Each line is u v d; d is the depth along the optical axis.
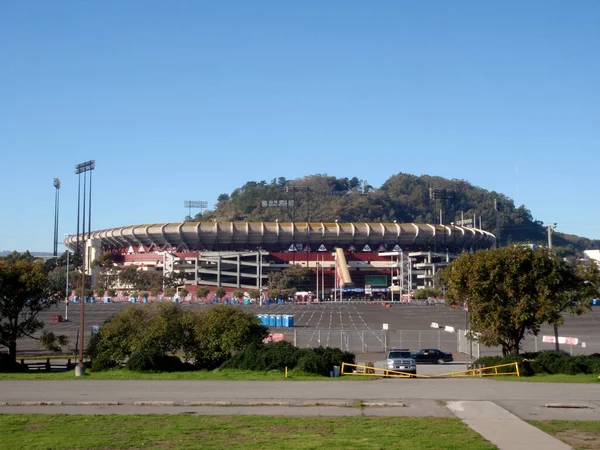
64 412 26.05
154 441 20.09
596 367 37.84
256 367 41.00
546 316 41.28
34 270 54.41
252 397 29.52
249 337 46.06
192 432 21.52
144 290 190.00
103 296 182.38
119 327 46.78
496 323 42.09
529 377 37.25
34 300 53.81
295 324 102.81
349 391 31.50
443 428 21.86
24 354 62.91
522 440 20.00
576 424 22.59
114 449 19.08
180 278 198.62
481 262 43.03
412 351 62.16
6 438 20.64
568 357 39.22
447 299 46.59
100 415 24.95
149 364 41.62
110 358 45.50
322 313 132.75
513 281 42.00
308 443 19.55
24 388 33.38
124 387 33.50
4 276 52.25
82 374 40.59
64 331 87.31
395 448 18.73
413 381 35.81
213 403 27.61
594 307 148.62
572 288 43.25
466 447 18.78
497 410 25.61
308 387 33.16
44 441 20.11
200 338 45.75
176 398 29.31
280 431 21.61
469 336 44.81
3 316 52.88
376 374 40.66
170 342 45.88
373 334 80.50
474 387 32.75
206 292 179.88
